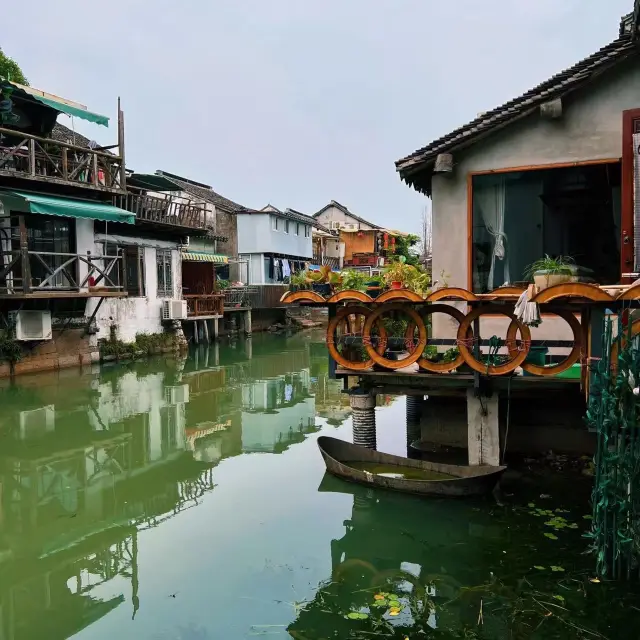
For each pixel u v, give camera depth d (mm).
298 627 4758
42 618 5129
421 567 5691
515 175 8289
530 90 7957
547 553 5734
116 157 17312
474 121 8336
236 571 5699
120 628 4816
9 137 16016
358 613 4926
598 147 7816
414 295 6828
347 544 6211
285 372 18422
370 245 45344
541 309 6469
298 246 37375
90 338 18188
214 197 34812
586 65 7547
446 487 6789
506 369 6816
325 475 8047
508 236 8383
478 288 8547
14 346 15352
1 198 14867
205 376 17453
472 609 4918
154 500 7871
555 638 4492
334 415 12656
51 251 16984
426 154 8531
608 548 5230
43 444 10445
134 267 20875
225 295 28906
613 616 4703
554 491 7164
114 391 14836
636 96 7629
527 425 8312
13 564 6188
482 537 6113
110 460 9633
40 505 7805
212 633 4707
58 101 15766
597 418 5160
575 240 8094
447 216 8641
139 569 5793
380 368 7746
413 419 11156
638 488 4883
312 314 40062
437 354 8195
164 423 11906
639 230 6734
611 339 5016
